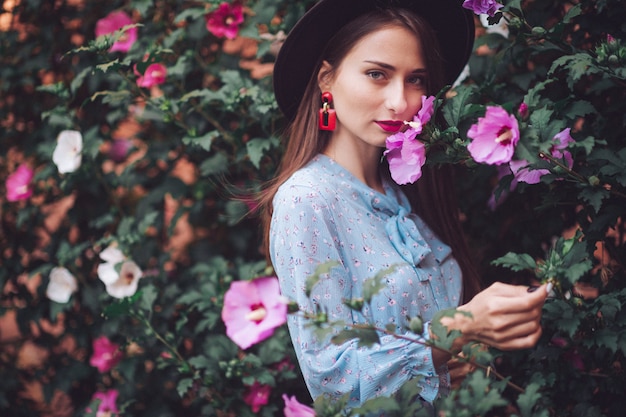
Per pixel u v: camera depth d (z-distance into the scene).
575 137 1.86
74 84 2.51
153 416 2.55
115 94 2.34
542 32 1.71
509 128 1.45
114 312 2.21
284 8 2.43
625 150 1.63
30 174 2.77
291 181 1.68
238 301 1.78
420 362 1.51
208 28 2.36
